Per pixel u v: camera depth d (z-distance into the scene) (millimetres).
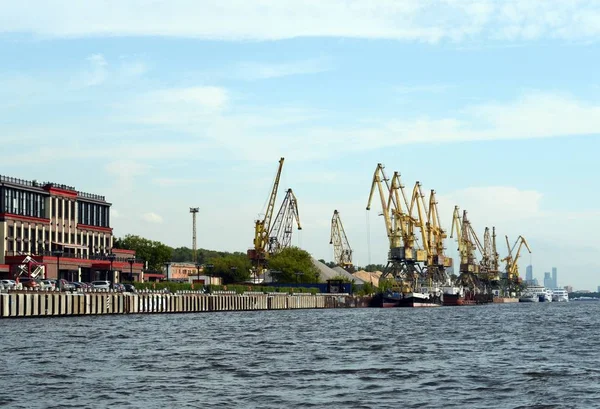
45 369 68125
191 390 57750
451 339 109875
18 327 115625
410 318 189375
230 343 97750
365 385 60719
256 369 69938
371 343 100688
